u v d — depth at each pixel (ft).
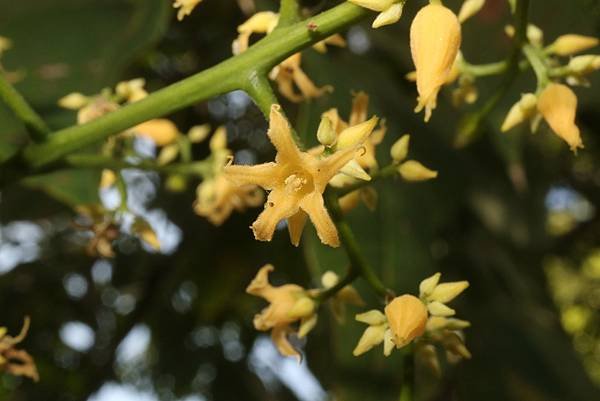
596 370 3.41
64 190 1.40
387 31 1.80
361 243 1.39
